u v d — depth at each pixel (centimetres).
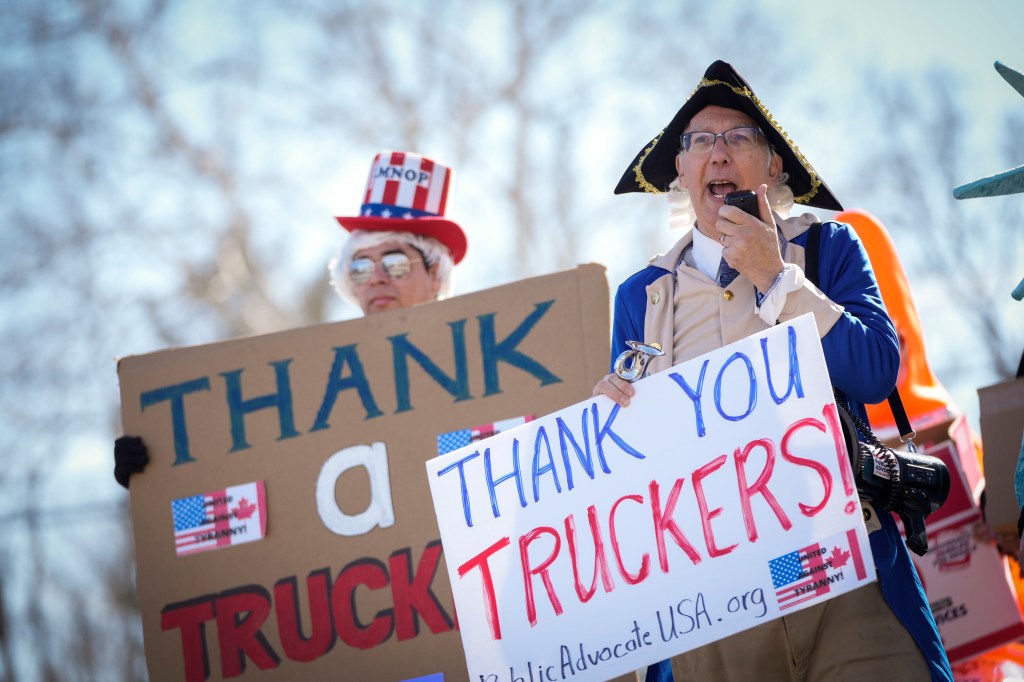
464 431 1328
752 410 1004
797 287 992
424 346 1354
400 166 1633
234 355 1392
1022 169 1094
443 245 1606
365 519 1330
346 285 1603
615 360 1124
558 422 1055
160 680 1341
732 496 999
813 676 988
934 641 973
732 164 1088
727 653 1027
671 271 1113
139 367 1407
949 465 1509
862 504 1003
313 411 1365
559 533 1038
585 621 1019
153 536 1372
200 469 1376
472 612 1046
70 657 4925
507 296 1345
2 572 4897
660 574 1006
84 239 5266
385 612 1308
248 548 1349
